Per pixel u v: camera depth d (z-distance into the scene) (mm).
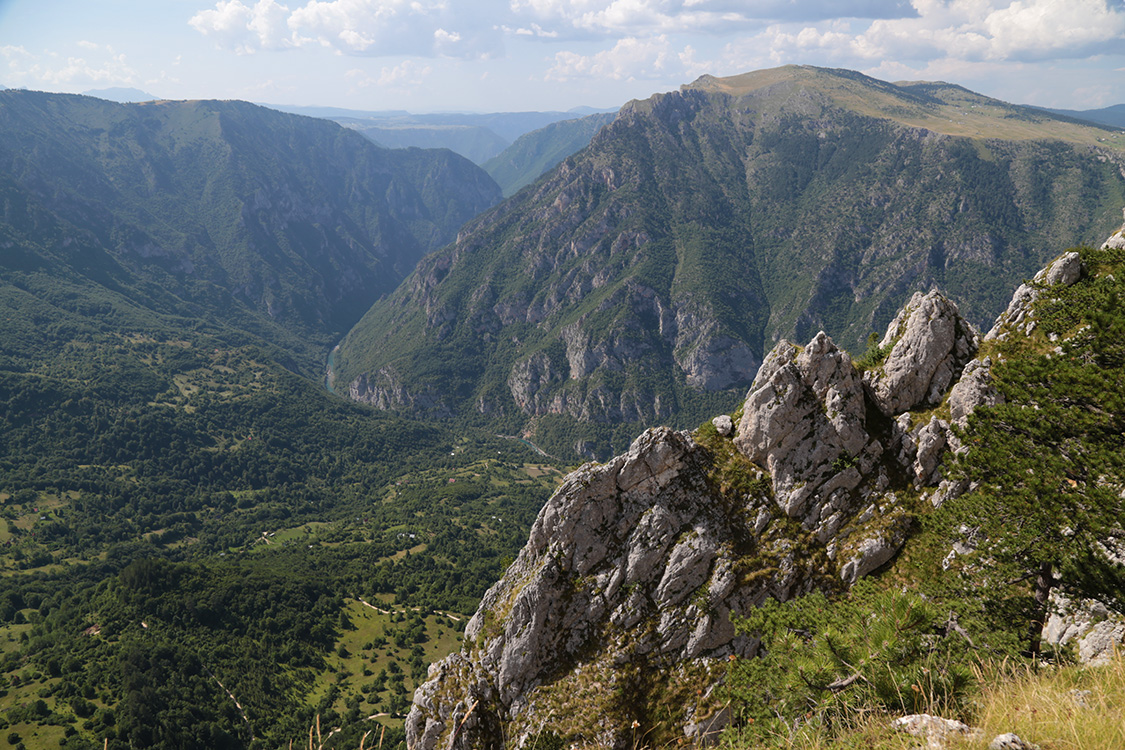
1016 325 47219
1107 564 22938
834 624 22109
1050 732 11094
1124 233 50125
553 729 48625
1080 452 24188
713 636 47656
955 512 28469
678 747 44281
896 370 50375
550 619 53594
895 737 12414
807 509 49969
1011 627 24172
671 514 52750
